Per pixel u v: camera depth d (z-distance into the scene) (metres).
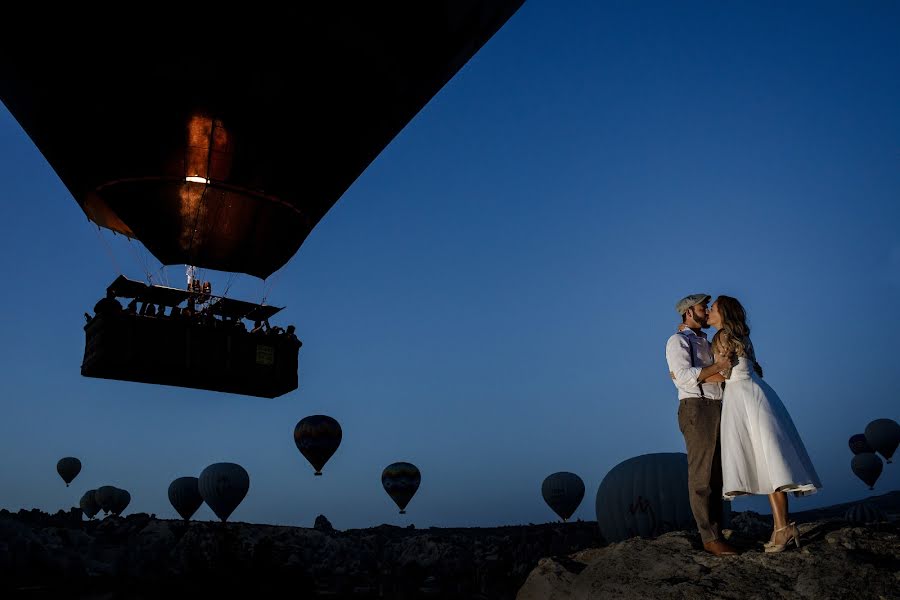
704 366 5.48
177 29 13.03
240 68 13.62
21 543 22.11
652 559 5.41
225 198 15.28
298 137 14.91
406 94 14.69
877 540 4.98
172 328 15.17
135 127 14.37
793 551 4.95
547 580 5.93
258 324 16.59
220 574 23.09
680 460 27.92
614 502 27.88
